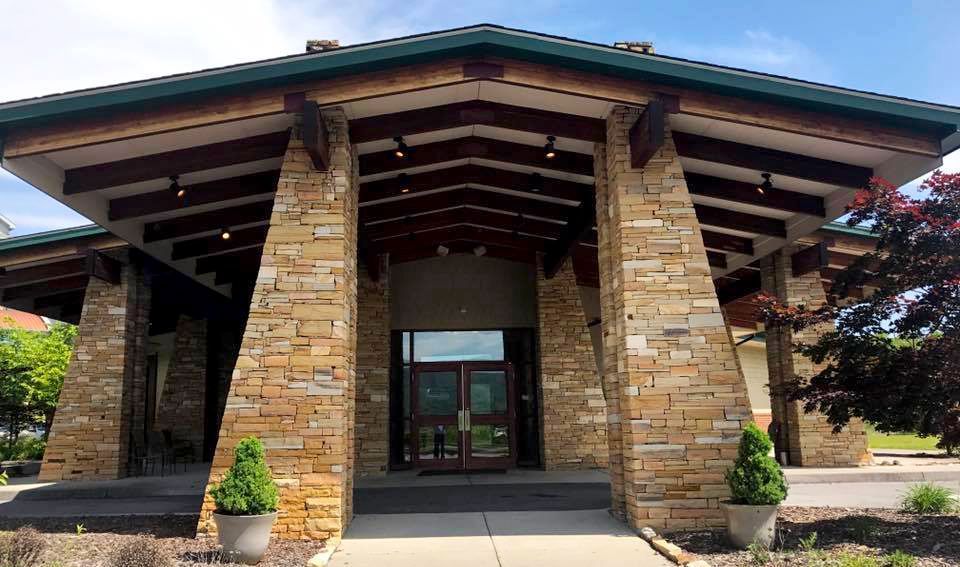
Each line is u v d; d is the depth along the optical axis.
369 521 8.18
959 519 7.32
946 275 6.49
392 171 10.02
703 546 6.48
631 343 7.50
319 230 7.58
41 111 6.98
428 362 15.19
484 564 6.16
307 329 7.34
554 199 12.10
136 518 8.38
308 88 7.41
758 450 6.59
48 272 12.38
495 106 8.48
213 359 16.61
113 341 12.07
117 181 8.36
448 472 14.07
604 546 6.76
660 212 7.82
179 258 11.68
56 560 5.93
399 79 7.43
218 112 7.31
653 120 7.44
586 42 7.30
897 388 6.45
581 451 13.98
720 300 15.60
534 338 15.30
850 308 6.99
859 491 10.14
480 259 15.58
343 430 7.38
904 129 7.71
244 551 6.05
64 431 11.77
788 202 9.90
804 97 7.41
